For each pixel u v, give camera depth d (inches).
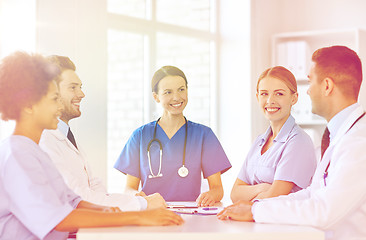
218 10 194.7
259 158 91.6
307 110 181.6
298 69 184.4
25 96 55.0
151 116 174.2
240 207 61.9
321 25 199.3
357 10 192.4
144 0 175.3
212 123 194.5
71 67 83.6
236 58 190.4
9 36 128.4
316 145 184.4
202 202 82.4
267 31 196.4
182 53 186.5
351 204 55.9
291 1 204.7
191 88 188.7
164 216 56.8
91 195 76.2
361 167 56.3
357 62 63.2
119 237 50.6
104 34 140.0
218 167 98.0
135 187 99.9
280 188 84.4
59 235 58.6
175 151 97.6
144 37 174.7
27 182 52.0
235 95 190.5
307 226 55.8
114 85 165.3
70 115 83.9
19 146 54.1
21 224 54.4
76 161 80.1
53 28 128.1
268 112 88.4
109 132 164.1
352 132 59.3
